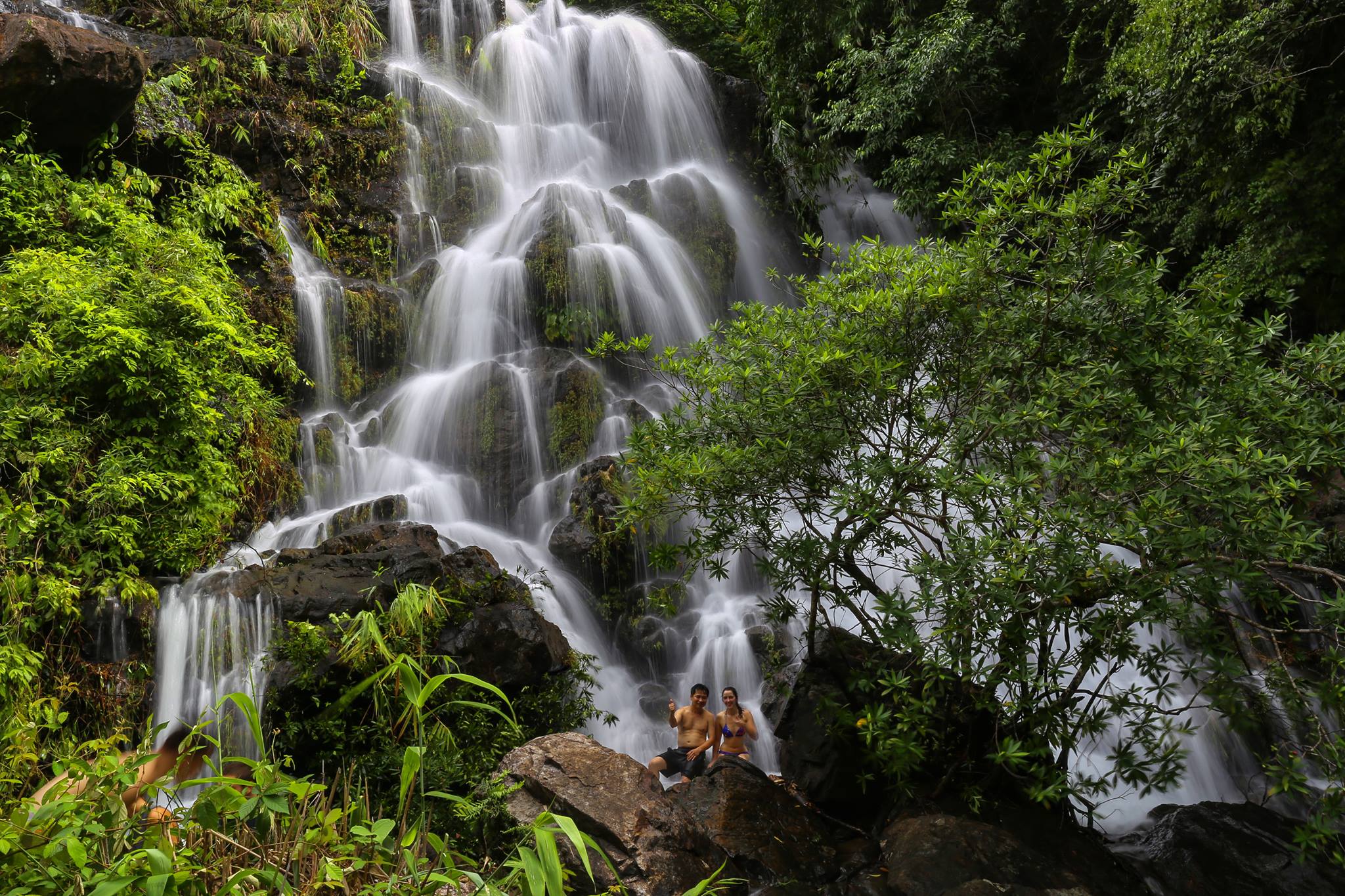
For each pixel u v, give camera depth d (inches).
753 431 275.0
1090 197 267.3
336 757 285.6
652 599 305.0
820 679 296.7
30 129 381.4
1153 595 235.1
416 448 474.3
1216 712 363.6
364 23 637.3
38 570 275.6
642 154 715.4
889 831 260.5
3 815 144.3
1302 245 470.6
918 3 679.7
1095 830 313.9
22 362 299.9
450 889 171.3
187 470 330.0
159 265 362.3
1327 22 455.5
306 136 544.1
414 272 535.8
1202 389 264.8
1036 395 269.3
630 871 225.3
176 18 556.1
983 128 713.0
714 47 858.8
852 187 784.9
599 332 529.0
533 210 566.6
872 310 274.7
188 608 299.9
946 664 242.7
